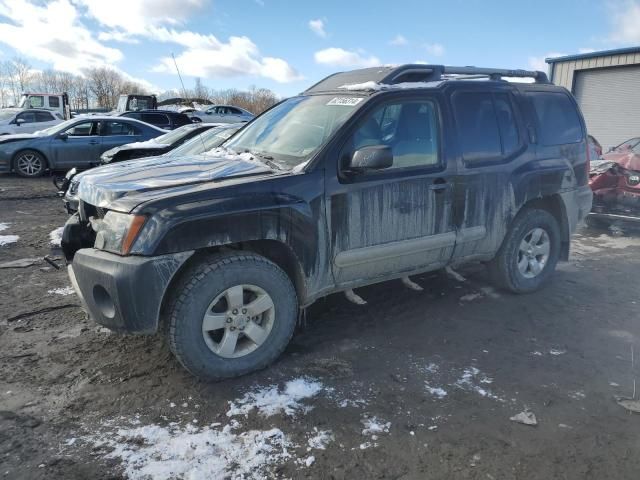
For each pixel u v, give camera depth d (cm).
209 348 318
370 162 333
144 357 358
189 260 321
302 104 428
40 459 253
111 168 399
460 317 435
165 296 314
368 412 296
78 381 326
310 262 343
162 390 316
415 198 384
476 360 360
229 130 812
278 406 301
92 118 1391
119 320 298
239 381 328
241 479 242
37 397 307
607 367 352
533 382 331
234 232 310
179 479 241
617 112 1888
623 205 731
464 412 297
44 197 1049
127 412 293
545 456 259
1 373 335
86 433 274
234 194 313
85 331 399
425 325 418
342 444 268
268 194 322
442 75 461
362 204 359
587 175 514
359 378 334
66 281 517
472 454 261
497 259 469
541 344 387
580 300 479
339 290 372
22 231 736
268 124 434
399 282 515
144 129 1432
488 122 434
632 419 291
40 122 1977
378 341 388
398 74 432
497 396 314
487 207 429
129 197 306
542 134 473
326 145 349
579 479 243
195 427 280
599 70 1917
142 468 248
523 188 447
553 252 496
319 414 294
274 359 344
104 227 311
